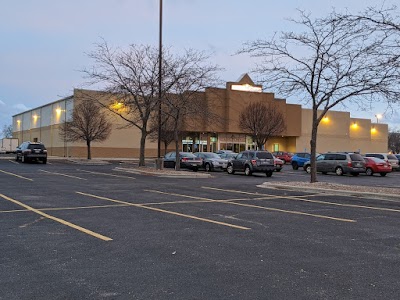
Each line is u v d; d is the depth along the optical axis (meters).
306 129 60.75
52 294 4.59
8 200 12.23
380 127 70.69
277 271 5.50
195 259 6.07
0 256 6.14
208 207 11.41
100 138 42.69
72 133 42.41
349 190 15.31
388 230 8.47
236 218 9.66
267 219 9.60
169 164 32.12
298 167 37.53
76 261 5.91
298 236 7.75
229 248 6.75
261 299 4.47
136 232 7.90
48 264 5.75
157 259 6.05
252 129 46.91
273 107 50.66
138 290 4.73
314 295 4.61
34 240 7.16
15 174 22.69
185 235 7.69
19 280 5.05
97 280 5.07
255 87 53.84
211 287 4.84
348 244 7.16
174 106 25.50
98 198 13.02
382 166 29.83
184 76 29.69
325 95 17.45
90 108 41.22
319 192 15.86
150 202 12.26
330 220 9.59
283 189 17.05
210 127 51.28
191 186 17.84
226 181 21.19
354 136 67.31
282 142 61.25
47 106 58.09
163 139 45.19
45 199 12.56
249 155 26.78
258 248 6.77
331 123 63.50
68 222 8.84
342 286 4.92
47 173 23.97
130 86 27.83
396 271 5.57
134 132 52.34
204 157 31.72
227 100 52.06
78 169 28.70
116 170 27.92
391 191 14.90
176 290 4.73
